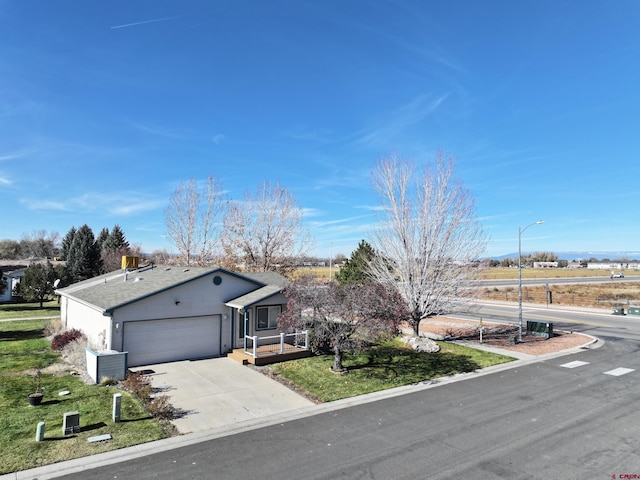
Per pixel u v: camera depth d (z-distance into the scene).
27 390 13.15
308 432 10.27
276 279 23.52
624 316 34.72
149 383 13.98
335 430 10.40
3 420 10.66
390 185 22.31
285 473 8.19
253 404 12.34
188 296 18.14
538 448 9.34
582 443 9.60
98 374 14.06
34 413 11.20
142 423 10.67
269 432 10.27
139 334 16.95
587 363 17.80
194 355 18.28
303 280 17.36
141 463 8.58
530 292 55.00
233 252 38.09
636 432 10.24
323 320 16.31
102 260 53.56
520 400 12.80
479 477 8.04
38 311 35.88
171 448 9.30
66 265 53.78
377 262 23.09
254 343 17.00
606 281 76.38
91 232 53.53
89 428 10.26
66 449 9.10
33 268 39.88
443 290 21.22
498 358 18.53
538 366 17.28
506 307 41.94
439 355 18.98
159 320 17.42
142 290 18.02
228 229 38.25
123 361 14.55
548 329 23.98
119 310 16.47
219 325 19.02
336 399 12.88
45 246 102.88
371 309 15.55
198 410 11.76
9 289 44.62
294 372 15.88
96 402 12.12
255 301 18.23
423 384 14.56
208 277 18.77
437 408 12.07
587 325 29.59
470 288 22.09
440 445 9.49
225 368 16.48
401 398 13.03
